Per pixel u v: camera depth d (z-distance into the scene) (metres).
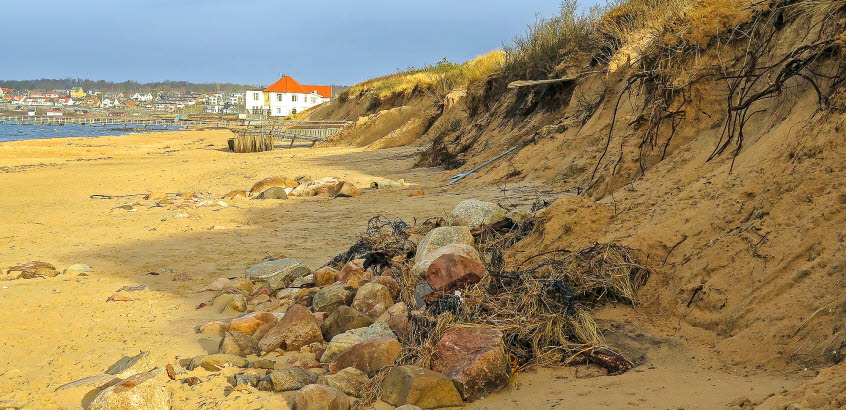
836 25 7.52
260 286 8.68
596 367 5.09
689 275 5.82
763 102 8.28
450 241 7.93
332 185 18.09
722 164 7.73
